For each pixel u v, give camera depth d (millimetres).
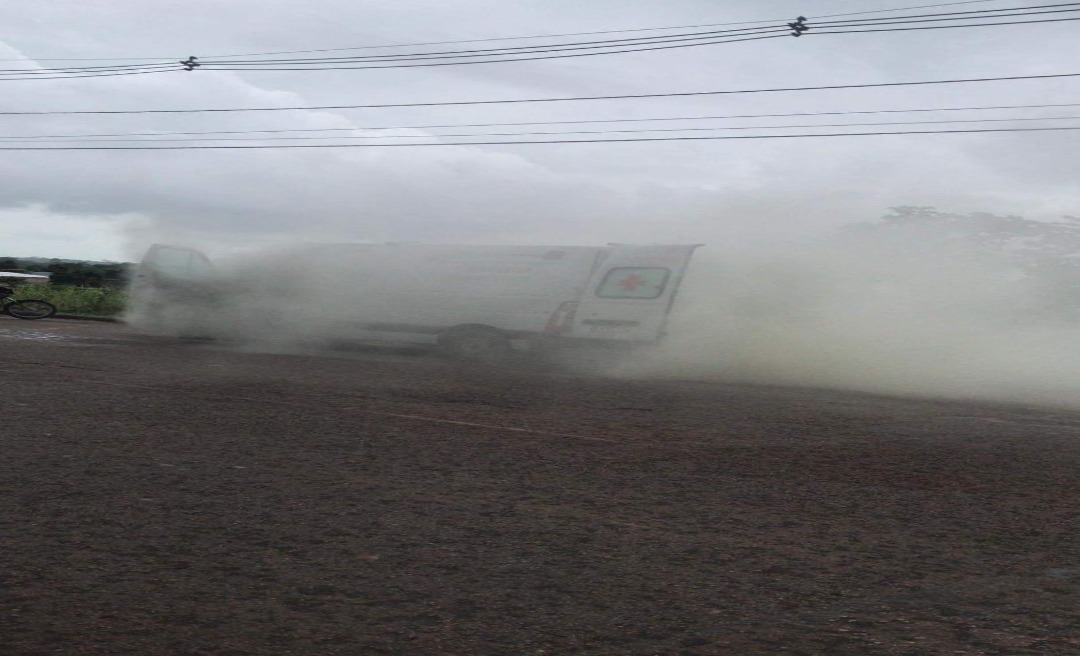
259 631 3898
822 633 3990
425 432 9023
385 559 4941
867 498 6605
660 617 4156
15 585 4410
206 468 7074
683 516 5996
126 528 5422
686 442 8867
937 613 4270
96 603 4195
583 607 4266
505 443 8539
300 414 9914
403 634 3895
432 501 6234
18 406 9789
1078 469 7863
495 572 4762
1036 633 4031
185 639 3793
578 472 7316
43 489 6289
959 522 5988
